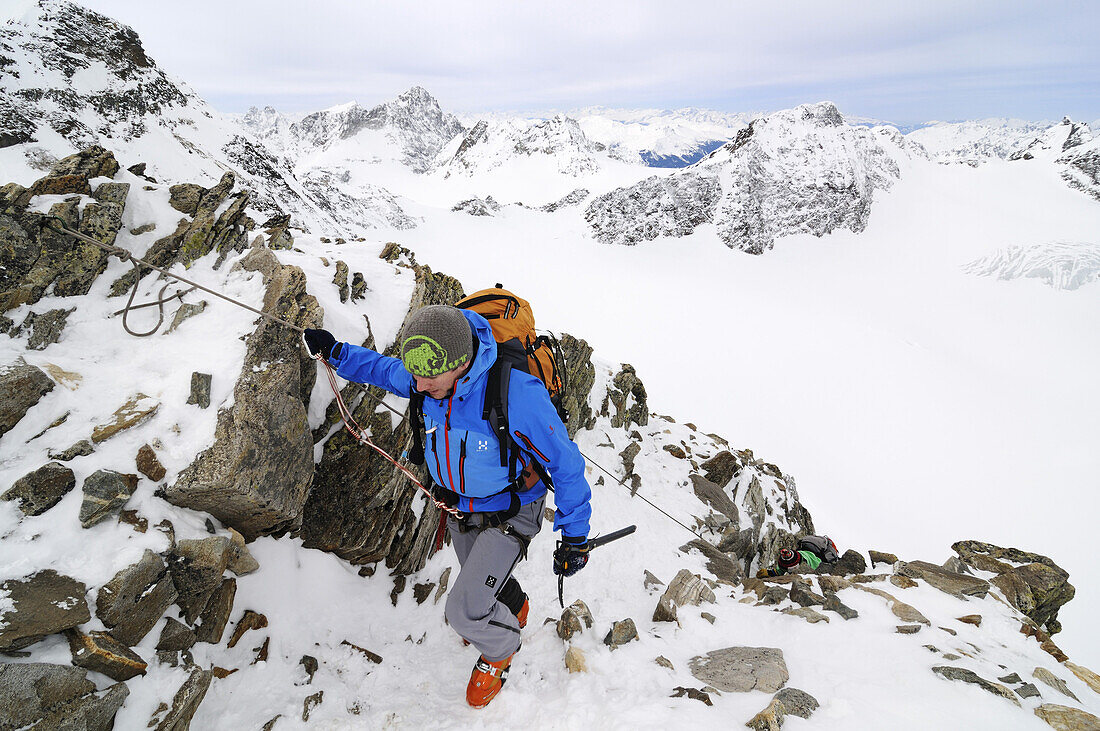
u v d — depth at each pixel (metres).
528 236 139.62
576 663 3.42
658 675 3.35
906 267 122.31
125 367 3.38
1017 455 59.88
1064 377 86.75
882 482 51.91
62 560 2.57
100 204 3.77
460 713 3.21
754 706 3.08
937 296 113.31
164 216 4.09
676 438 9.53
